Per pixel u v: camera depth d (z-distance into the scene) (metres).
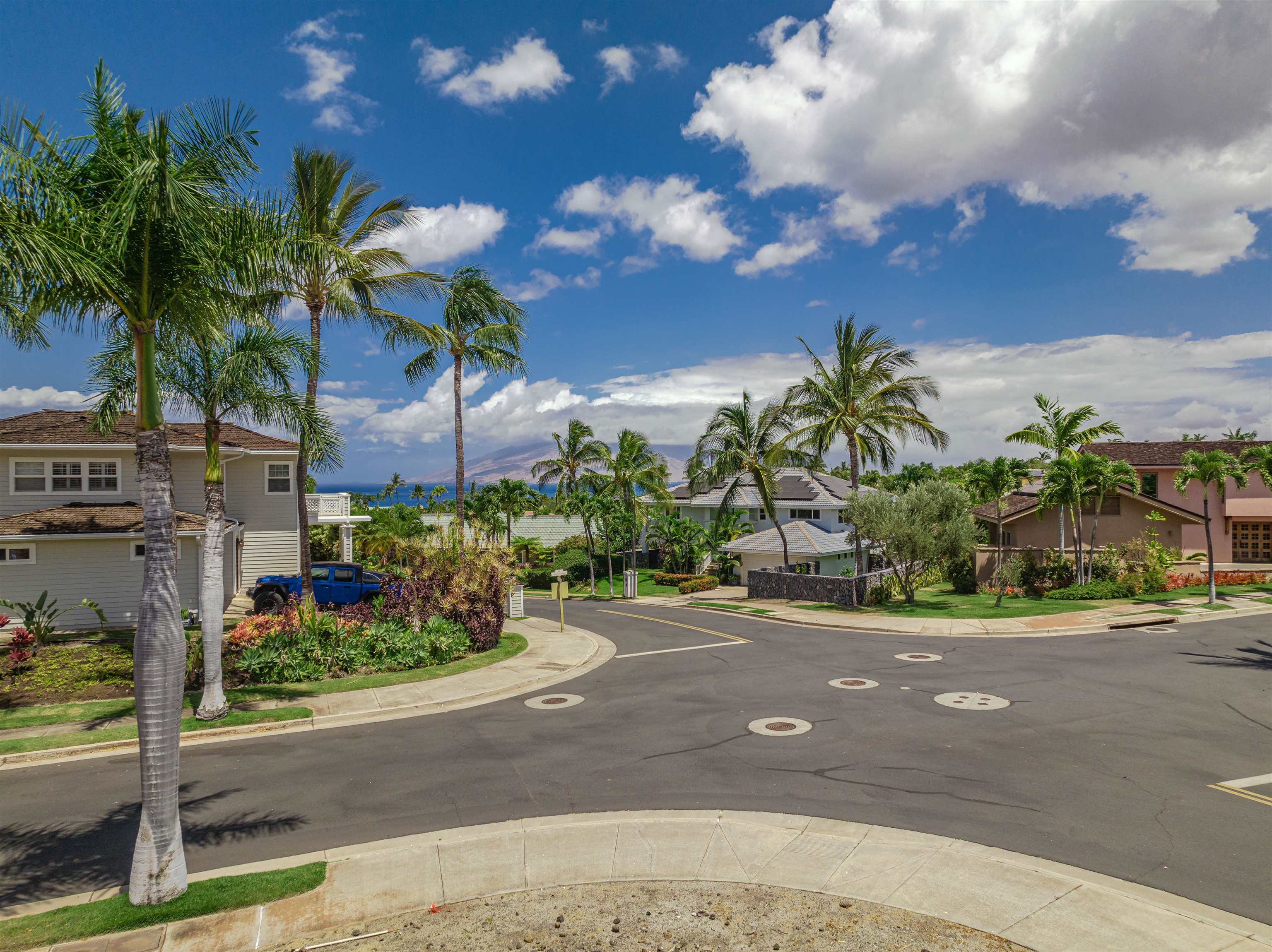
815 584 30.92
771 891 6.93
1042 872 7.07
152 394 7.39
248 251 9.16
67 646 18.61
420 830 8.58
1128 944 5.88
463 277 26.39
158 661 7.02
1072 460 26.95
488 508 54.25
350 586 24.77
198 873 7.62
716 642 21.62
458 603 20.31
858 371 31.38
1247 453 27.08
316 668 16.69
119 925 6.54
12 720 13.23
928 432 30.66
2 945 6.26
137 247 7.58
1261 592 27.23
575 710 13.94
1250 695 13.41
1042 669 16.03
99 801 9.75
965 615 24.66
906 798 9.04
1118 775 9.55
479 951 6.06
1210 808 8.48
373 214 21.39
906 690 14.53
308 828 8.70
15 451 23.22
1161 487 37.41
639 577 51.28
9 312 7.84
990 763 10.16
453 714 14.00
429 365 27.59
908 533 26.67
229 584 26.31
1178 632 20.38
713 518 53.81
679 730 12.29
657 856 7.73
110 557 21.45
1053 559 29.95
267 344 14.29
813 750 10.98
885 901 6.68
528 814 8.95
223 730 12.84
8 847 8.38
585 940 6.18
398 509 47.91
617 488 52.84
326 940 6.30
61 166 7.71
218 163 9.17
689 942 6.09
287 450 27.95
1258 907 6.36
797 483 50.66
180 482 25.81
